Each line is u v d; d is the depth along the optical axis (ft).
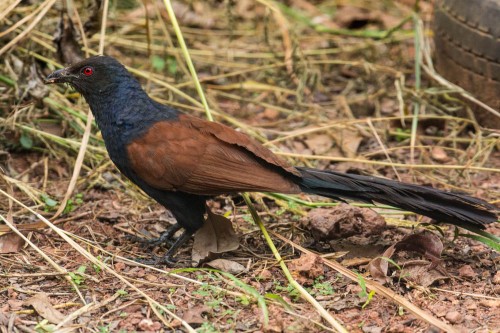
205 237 30.91
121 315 26.68
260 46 51.67
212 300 27.58
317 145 41.86
